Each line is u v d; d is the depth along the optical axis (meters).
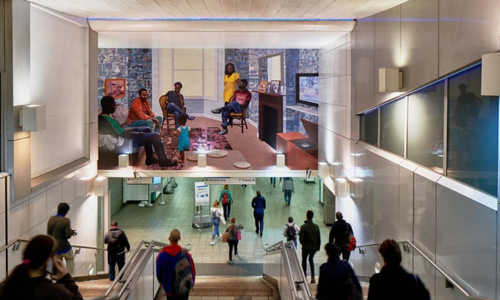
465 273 6.35
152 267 8.26
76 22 12.05
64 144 11.66
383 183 10.09
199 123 15.30
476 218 6.05
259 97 15.51
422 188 7.92
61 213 8.72
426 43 7.74
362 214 11.68
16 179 8.46
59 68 11.20
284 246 7.81
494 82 5.10
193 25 12.91
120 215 20.12
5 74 8.26
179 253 6.10
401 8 8.95
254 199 17.03
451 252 6.79
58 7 10.13
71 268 8.91
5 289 3.05
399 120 9.36
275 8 10.71
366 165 11.36
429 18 7.63
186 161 15.32
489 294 5.69
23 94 8.74
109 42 14.44
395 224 9.32
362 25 11.62
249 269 13.38
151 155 15.12
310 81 15.97
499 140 5.41
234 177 15.53
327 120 15.15
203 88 15.27
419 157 8.31
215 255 14.77
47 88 10.41
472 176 6.32
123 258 10.16
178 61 15.09
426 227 7.74
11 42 8.27
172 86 15.14
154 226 18.42
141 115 15.04
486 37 5.81
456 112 6.84
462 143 6.64
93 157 13.68
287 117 15.76
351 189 12.66
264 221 19.06
